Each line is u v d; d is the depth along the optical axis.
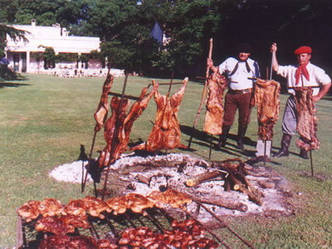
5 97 21.59
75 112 16.34
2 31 30.22
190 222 4.54
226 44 43.97
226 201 6.06
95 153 9.20
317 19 35.22
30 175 7.34
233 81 9.85
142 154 8.75
